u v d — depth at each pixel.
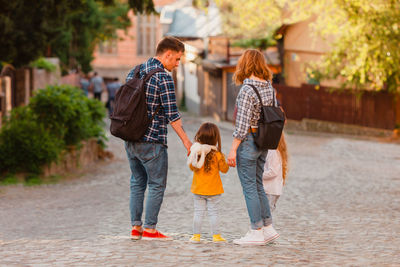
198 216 8.19
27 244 8.13
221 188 8.20
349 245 8.06
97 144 23.78
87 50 47.88
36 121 20.28
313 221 10.46
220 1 31.38
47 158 18.72
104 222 10.84
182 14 50.62
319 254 7.24
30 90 29.36
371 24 27.73
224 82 40.50
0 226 10.51
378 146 27.80
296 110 36.75
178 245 7.63
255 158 7.59
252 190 7.67
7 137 18.45
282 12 37.88
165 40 7.60
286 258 6.84
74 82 44.84
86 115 21.34
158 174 7.67
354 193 14.70
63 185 17.52
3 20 21.88
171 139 30.11
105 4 26.92
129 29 72.94
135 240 7.97
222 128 36.62
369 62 28.41
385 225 10.02
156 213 7.89
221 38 40.94
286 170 8.57
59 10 23.33
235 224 10.12
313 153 24.98
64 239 8.62
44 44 23.97
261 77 7.64
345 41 29.14
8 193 15.59
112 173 20.50
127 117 7.31
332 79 34.38
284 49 40.75
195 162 7.98
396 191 15.11
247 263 6.50
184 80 50.97
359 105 32.91
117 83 44.88
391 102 31.30
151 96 7.45
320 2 28.12
